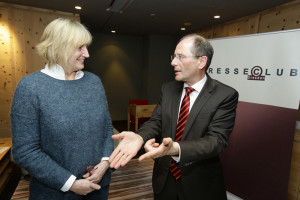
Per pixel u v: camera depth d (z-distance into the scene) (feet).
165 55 19.04
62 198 2.87
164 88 4.28
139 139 2.67
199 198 3.53
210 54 3.55
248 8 10.30
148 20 13.42
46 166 2.63
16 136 2.58
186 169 3.43
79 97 2.97
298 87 5.25
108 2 10.18
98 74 19.19
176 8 10.66
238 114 6.41
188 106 3.66
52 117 2.67
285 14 9.48
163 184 3.66
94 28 16.71
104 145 3.39
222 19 12.53
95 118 3.09
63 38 2.74
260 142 5.96
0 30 10.86
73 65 2.96
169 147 2.48
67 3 10.44
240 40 6.27
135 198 6.79
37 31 11.58
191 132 3.53
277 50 5.55
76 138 2.85
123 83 20.18
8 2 10.59
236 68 6.43
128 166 9.14
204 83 3.75
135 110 14.48
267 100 5.83
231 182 6.67
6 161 8.00
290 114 5.37
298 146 6.73
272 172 5.75
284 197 5.56
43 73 2.82
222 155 6.83
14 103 2.60
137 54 20.17
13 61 11.37
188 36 3.54
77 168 2.90
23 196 6.79
